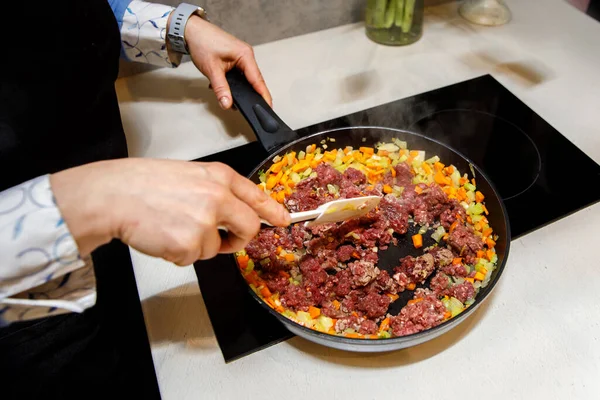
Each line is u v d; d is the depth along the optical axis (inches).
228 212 22.9
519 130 42.4
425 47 51.5
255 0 47.8
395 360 30.2
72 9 30.3
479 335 31.0
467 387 29.0
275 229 34.7
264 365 30.2
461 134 42.3
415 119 43.6
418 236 34.7
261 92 38.7
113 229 21.5
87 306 23.5
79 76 31.2
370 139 38.6
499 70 48.9
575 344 30.6
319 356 30.5
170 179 22.0
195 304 33.0
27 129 28.6
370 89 47.1
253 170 34.9
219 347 31.0
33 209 20.5
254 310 31.6
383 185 37.4
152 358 30.7
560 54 50.6
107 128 35.3
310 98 46.2
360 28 53.8
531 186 38.1
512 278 33.6
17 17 27.6
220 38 38.5
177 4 45.4
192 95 47.2
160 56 40.8
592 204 37.3
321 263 33.1
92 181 21.2
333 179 36.9
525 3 57.0
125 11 38.6
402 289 31.9
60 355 29.7
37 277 21.5
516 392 28.7
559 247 35.2
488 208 34.7
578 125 43.6
